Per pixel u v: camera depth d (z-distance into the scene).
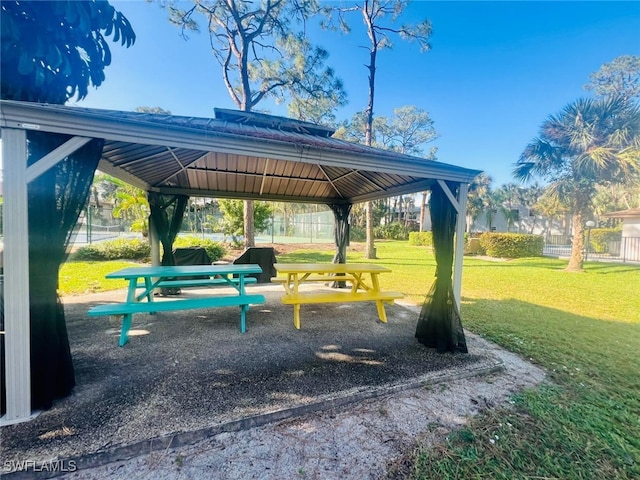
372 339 3.38
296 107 11.20
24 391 1.81
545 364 2.88
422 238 18.02
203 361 2.70
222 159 4.13
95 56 3.01
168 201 5.33
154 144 2.11
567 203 8.58
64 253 2.04
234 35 9.64
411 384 2.39
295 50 9.98
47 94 2.67
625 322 4.24
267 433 1.83
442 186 3.10
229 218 12.27
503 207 24.41
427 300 3.29
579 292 6.20
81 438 1.66
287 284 4.25
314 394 2.19
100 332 3.37
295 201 6.30
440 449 1.71
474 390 2.38
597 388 2.44
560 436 1.83
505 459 1.64
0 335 1.89
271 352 2.95
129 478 1.48
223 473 1.51
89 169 2.07
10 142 1.74
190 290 5.73
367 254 11.84
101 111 2.09
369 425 1.92
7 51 2.29
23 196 1.78
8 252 1.76
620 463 1.63
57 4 2.26
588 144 7.71
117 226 16.83
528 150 8.52
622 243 12.98
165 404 2.01
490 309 4.86
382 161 2.79
